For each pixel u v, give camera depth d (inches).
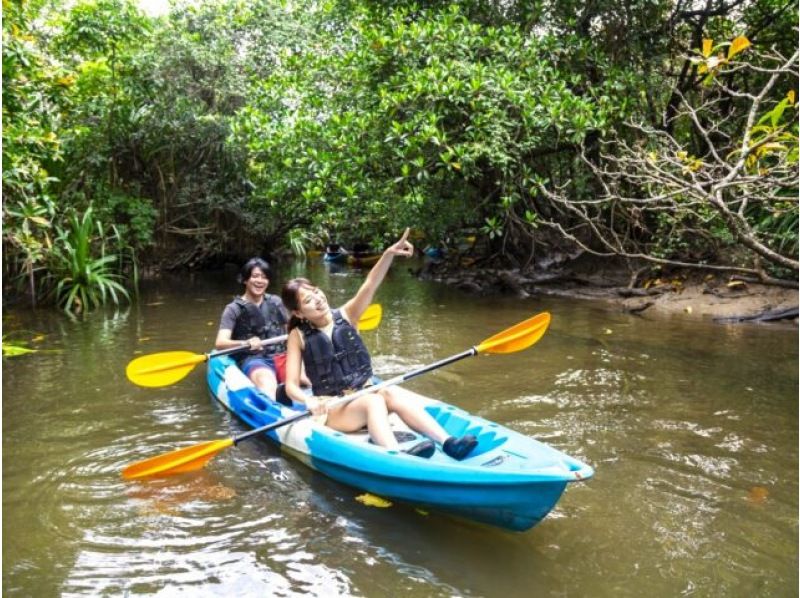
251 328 193.9
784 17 351.6
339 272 557.3
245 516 117.6
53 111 339.0
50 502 123.7
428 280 467.5
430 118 291.7
